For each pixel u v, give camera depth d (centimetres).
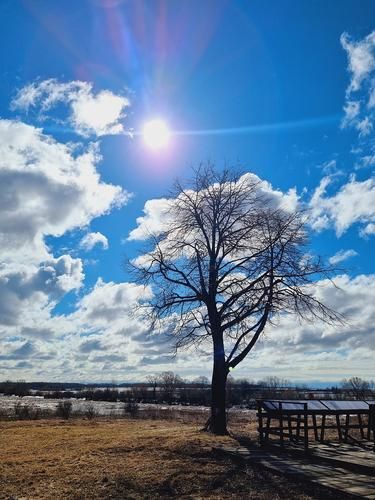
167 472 1134
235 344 2012
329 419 2495
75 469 1220
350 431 1936
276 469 1070
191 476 1091
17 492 1036
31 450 1638
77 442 1759
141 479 1084
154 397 7969
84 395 10131
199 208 2150
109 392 9462
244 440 1570
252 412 4434
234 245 2064
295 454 1273
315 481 945
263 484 1005
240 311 2017
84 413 4522
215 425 1905
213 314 2041
